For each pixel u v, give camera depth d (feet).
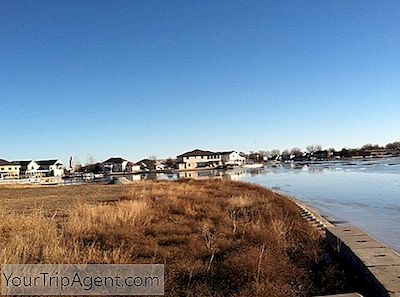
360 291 23.76
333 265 28.81
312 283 25.27
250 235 35.24
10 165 398.42
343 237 32.71
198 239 35.19
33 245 29.35
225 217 49.49
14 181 250.16
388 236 54.19
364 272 24.68
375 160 454.40
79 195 103.91
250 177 250.37
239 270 25.35
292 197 114.73
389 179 169.68
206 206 59.41
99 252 29.32
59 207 67.15
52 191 134.41
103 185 171.12
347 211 82.33
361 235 33.55
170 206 57.62
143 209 49.16
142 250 31.50
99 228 36.88
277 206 69.21
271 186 167.32
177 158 505.25
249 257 26.84
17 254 26.25
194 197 74.84
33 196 106.63
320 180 190.60
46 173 407.44
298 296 22.95
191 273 25.59
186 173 379.96
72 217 40.93
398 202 93.91
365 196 110.32
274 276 24.85
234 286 24.18
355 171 250.16
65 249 28.68
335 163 434.71
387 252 27.58
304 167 377.91
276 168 395.34
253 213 55.16
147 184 144.15
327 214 78.69
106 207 48.14
